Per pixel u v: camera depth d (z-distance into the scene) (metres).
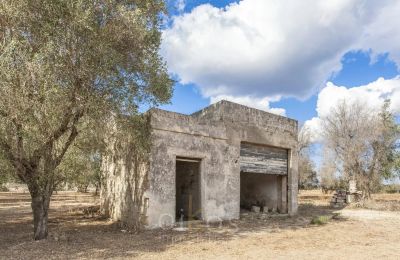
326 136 34.22
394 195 40.69
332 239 12.14
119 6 10.66
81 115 10.84
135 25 10.80
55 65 9.71
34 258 8.73
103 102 10.64
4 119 9.32
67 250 9.64
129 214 14.16
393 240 12.14
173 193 13.77
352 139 31.88
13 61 9.27
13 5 9.54
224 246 10.54
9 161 10.34
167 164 13.68
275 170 19.00
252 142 17.58
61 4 9.62
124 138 14.12
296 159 19.94
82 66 10.22
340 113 32.72
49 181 11.27
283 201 19.48
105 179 17.22
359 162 31.19
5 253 9.27
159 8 11.84
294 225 15.59
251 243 11.12
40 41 10.09
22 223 15.25
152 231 12.73
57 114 10.04
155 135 13.36
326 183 40.66
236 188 16.47
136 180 13.88
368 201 26.81
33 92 9.58
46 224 11.25
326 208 24.97
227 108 16.47
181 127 14.27
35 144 10.15
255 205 20.86
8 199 28.78
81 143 12.65
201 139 15.09
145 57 11.59
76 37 10.12
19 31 10.11
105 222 15.39
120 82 11.01
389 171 30.78
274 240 11.74
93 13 10.30
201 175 15.12
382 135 30.94
